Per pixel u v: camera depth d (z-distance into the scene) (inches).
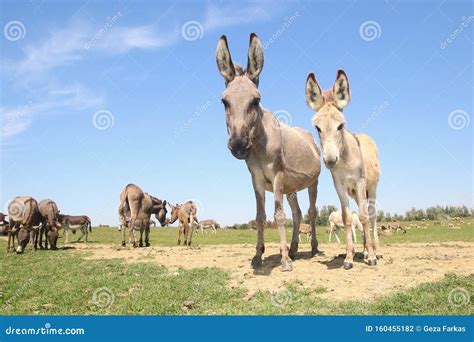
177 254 512.4
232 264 398.9
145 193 779.4
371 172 381.7
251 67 335.6
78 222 971.3
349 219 342.6
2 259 562.3
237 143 297.1
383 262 361.1
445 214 2817.4
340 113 328.8
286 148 354.6
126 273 390.0
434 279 293.7
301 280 311.3
